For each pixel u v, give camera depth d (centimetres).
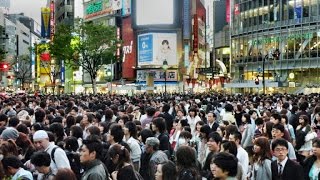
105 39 7194
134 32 10269
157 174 694
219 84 8456
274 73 8019
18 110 2105
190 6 10194
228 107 1656
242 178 706
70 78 11675
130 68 10325
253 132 1323
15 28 17000
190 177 714
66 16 14438
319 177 833
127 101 3019
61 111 1853
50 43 7488
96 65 7388
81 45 7100
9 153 885
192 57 10225
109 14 11275
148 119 1563
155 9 9825
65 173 590
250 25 8619
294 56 7681
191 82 8694
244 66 8756
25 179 764
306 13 7519
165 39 9800
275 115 1339
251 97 3666
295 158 1008
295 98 3319
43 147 904
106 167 833
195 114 1678
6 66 8888
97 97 4175
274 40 8044
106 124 1330
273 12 8075
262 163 864
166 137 1152
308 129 1262
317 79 7331
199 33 11488
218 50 14150
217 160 657
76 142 998
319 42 7319
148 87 8712
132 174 782
